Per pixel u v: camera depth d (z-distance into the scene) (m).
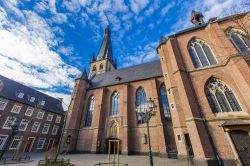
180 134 16.48
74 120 28.16
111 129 25.73
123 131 23.09
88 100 31.56
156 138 21.34
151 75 27.39
